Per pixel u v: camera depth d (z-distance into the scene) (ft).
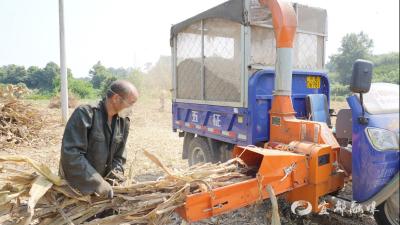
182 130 21.01
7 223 8.71
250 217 13.58
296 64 17.01
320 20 17.72
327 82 17.93
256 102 14.83
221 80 16.71
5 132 29.76
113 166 10.21
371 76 10.11
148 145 29.78
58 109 63.46
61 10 36.76
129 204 9.39
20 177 8.65
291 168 10.73
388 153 10.10
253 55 15.20
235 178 10.59
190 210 9.07
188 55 19.65
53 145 29.73
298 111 16.58
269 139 15.11
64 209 9.14
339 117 13.44
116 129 9.60
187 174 9.71
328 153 11.37
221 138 16.99
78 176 8.54
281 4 13.08
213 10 16.67
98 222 8.84
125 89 8.89
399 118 10.64
